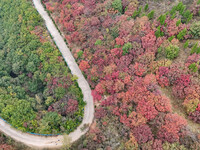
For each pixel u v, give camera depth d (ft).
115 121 111.34
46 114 124.47
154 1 152.97
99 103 128.36
